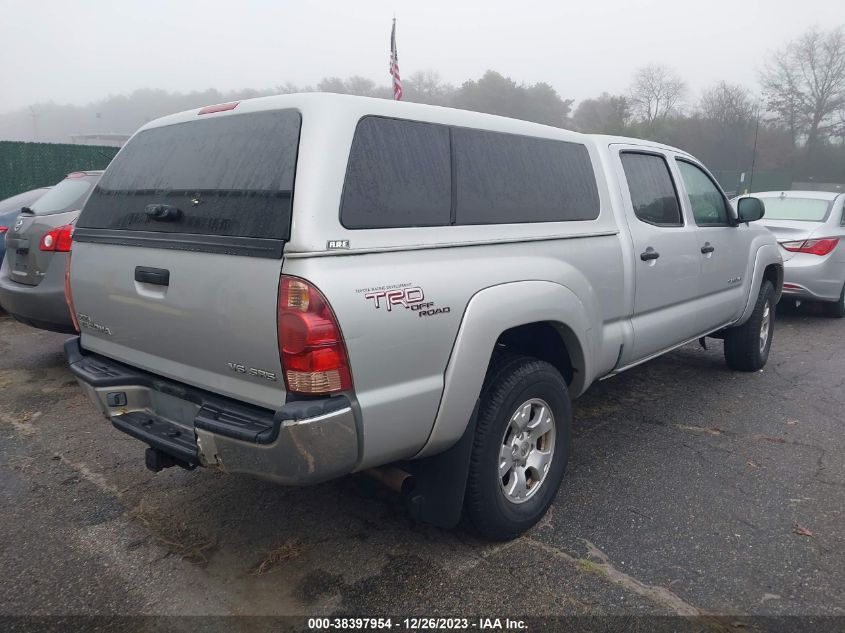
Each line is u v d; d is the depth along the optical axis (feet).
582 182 12.01
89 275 10.32
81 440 14.25
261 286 7.68
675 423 15.55
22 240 18.25
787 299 27.84
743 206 16.76
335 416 7.58
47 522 10.94
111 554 10.03
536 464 10.71
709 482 12.48
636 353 13.44
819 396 17.67
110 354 10.39
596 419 15.76
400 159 8.68
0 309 26.66
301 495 11.82
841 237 27.50
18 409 16.05
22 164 49.19
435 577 9.45
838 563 9.86
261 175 8.18
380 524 10.87
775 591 9.19
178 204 9.09
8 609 8.77
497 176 10.13
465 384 8.95
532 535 10.57
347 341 7.59
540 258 10.50
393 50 38.22
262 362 7.88
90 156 53.06
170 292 8.82
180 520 11.01
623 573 9.57
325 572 9.57
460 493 9.45
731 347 19.29
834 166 164.76
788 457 13.66
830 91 161.99
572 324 10.89
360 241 7.93
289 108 8.34
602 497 11.84
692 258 14.96
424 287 8.44
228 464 8.18
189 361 8.95
